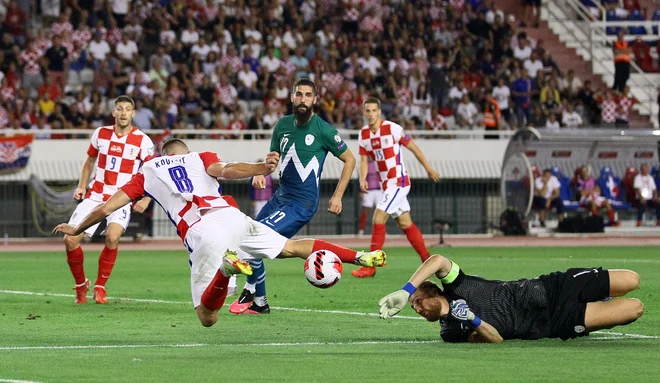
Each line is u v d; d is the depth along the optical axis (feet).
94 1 225.56
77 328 67.77
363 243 189.06
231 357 54.24
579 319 57.41
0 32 218.38
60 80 215.31
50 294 94.32
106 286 102.22
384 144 113.80
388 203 113.70
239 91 219.61
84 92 207.92
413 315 75.56
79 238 84.69
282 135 77.05
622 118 237.86
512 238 203.10
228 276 54.75
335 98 221.66
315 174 76.79
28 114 205.77
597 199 208.64
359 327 68.13
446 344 58.95
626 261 136.67
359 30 240.12
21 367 50.75
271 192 196.24
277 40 230.27
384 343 59.77
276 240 63.10
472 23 241.96
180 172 58.49
